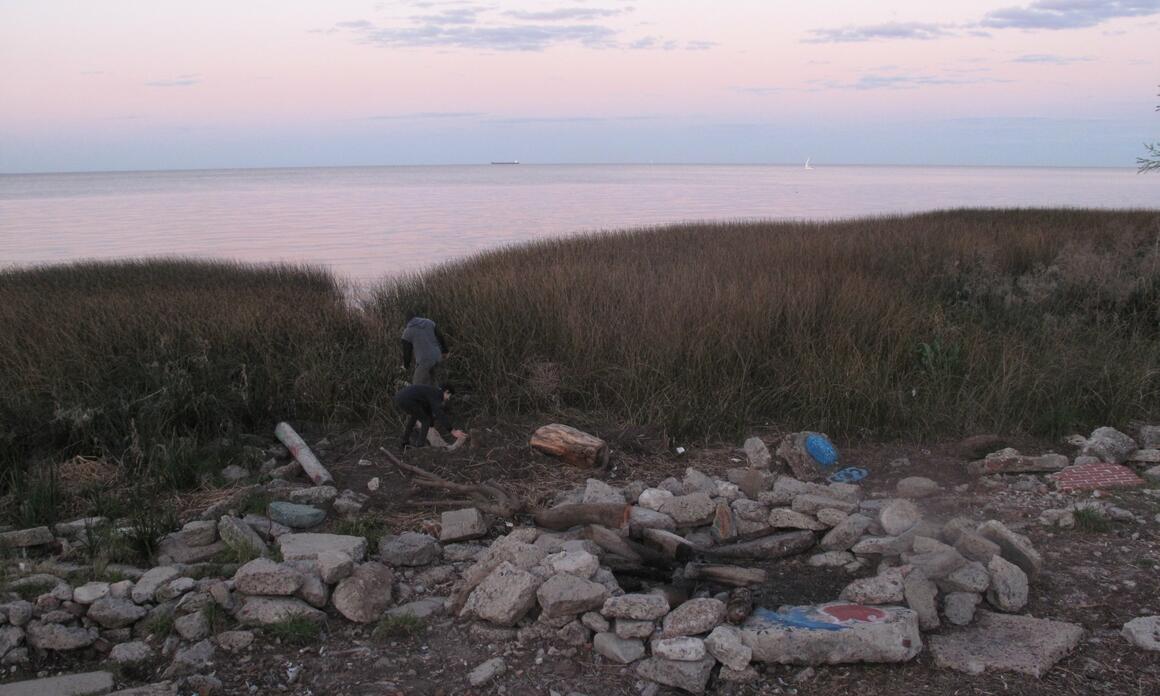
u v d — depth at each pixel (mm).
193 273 17625
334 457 7488
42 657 4391
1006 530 4938
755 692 3900
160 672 4199
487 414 8391
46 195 93438
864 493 6484
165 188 121750
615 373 8750
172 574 5000
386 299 12258
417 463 7121
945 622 4375
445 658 4266
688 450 7480
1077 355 9000
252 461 7246
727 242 18906
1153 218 21266
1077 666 3951
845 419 7793
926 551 4840
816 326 9750
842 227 22156
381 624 4527
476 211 53688
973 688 3805
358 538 5477
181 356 8812
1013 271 14547
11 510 6207
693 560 5211
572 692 3945
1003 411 7762
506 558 4922
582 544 5160
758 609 4488
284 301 12445
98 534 5625
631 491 6305
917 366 8891
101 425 7438
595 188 101562
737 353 8867
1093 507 5805
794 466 6887
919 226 21172
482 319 10094
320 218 48188
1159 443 7281
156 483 6551
